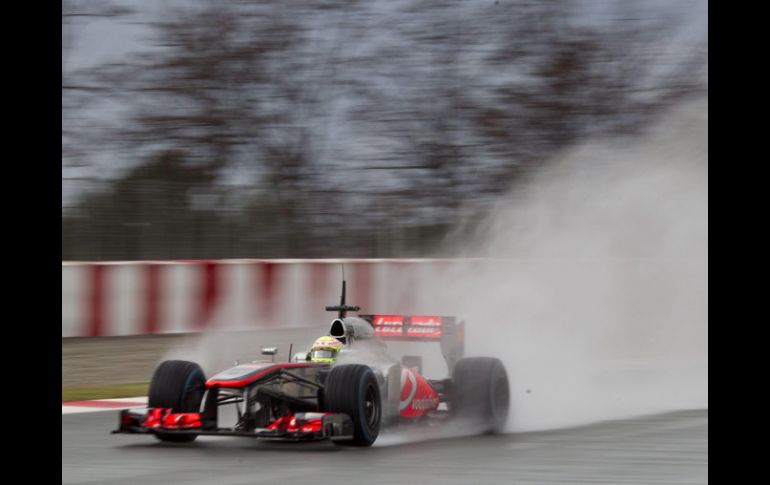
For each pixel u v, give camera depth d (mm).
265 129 78938
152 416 30359
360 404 30109
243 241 73938
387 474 26000
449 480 25125
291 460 28375
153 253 69312
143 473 26172
